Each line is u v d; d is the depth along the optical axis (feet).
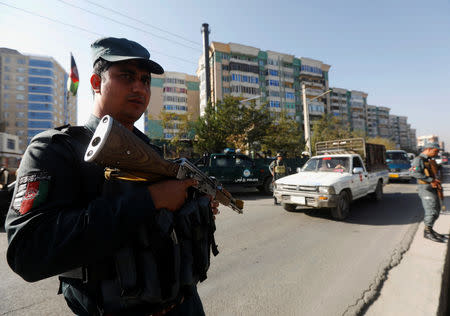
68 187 2.05
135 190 2.05
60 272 1.75
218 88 156.35
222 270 10.39
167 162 2.31
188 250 2.52
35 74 227.40
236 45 163.32
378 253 11.94
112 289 2.13
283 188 20.68
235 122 60.08
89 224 1.73
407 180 46.50
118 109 2.78
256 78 168.04
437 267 9.86
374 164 27.14
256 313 7.50
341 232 15.71
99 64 2.77
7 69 220.43
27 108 223.10
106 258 2.10
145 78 2.96
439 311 7.21
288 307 7.78
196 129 59.93
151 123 178.50
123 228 1.83
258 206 24.43
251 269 10.46
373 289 8.56
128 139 1.83
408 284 8.66
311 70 191.11
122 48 2.73
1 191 16.28
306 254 12.10
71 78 56.65
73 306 2.41
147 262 2.06
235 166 31.71
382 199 28.12
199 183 2.89
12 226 1.80
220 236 14.99
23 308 7.69
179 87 191.72
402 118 357.82
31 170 1.94
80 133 2.39
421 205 23.71
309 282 9.31
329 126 112.68
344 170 21.63
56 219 1.81
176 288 2.24
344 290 8.63
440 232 14.01
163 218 2.12
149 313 2.35
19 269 1.74
